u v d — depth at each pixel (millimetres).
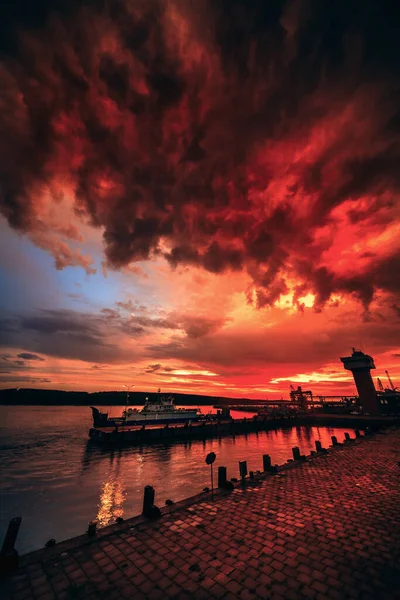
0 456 36656
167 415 61438
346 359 63594
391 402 68812
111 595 5727
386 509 10016
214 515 9820
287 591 5727
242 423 60781
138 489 22969
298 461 18438
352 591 5672
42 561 7016
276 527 8758
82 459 35094
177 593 5750
